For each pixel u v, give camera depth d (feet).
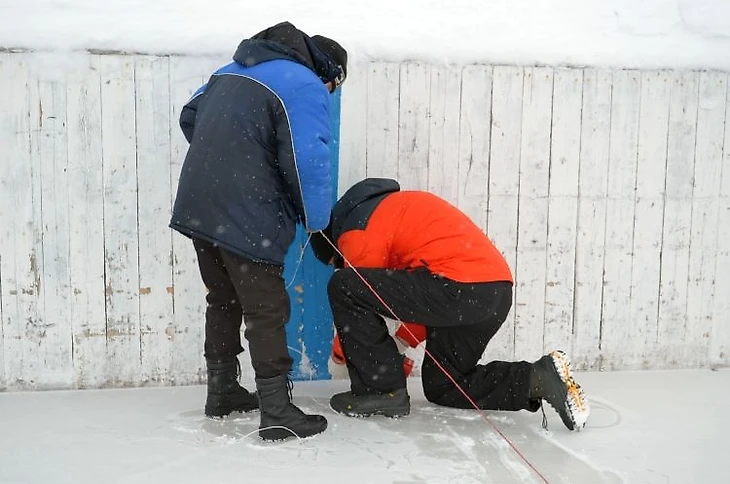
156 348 11.16
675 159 11.91
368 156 11.33
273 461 8.63
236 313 9.76
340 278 9.74
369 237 9.80
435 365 10.35
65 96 10.55
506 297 9.74
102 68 10.59
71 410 10.19
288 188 8.89
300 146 8.59
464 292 9.46
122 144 10.75
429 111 11.37
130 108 10.72
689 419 10.15
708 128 11.93
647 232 11.99
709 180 12.01
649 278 12.07
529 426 9.87
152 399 10.66
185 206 8.73
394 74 11.23
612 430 9.73
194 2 11.11
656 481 8.29
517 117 11.55
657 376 11.95
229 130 8.65
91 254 10.86
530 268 11.84
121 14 10.79
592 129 11.71
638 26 11.93
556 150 11.68
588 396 11.00
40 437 9.27
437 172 11.51
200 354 11.26
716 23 12.05
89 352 11.01
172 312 11.12
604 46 11.73
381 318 9.93
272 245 8.77
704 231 12.08
